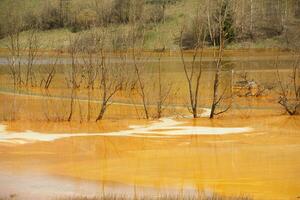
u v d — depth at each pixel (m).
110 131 30.92
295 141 28.14
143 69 49.72
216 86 34.69
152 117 35.03
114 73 46.62
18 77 53.94
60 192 20.05
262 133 30.02
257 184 20.92
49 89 48.69
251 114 35.66
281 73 52.47
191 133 30.14
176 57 70.50
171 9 91.31
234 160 24.52
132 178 21.92
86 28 68.69
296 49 55.38
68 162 24.53
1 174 22.62
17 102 41.28
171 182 21.33
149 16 84.62
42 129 31.50
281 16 83.44
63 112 36.66
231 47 72.00
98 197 19.09
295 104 37.06
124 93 44.12
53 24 91.88
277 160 24.44
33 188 20.59
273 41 76.56
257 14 84.44
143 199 18.69
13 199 19.11
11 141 28.58
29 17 93.44
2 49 81.25
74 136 29.70
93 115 35.66
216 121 33.50
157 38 77.69
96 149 26.88
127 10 69.31
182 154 25.70
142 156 25.47
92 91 46.28
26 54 75.12
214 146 27.20
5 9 95.19
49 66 57.50
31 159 25.06
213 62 64.56
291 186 20.67
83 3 89.00
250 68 57.19
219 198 18.77
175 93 41.94
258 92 42.34
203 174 22.39
